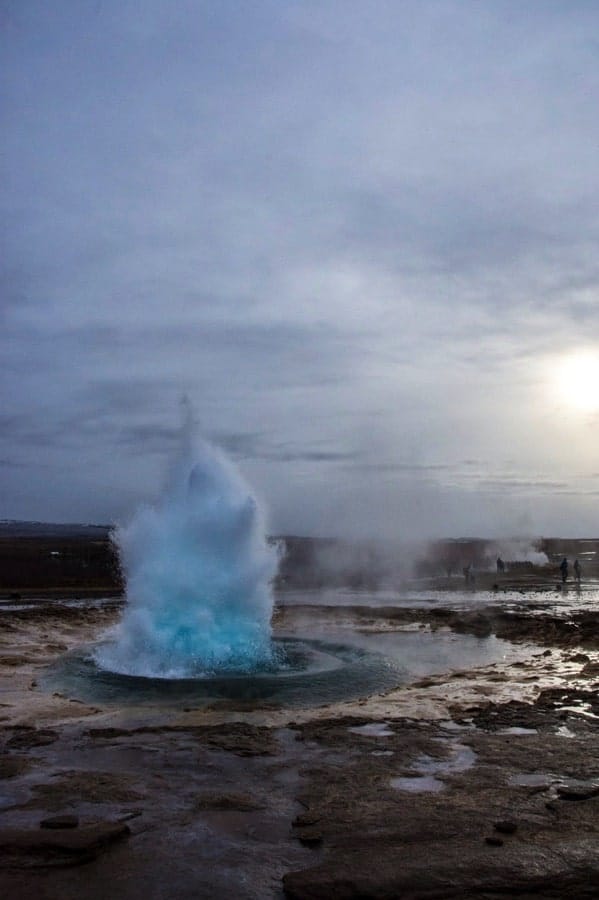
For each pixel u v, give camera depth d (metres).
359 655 15.47
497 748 8.38
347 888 5.08
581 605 26.56
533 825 6.11
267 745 8.69
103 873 5.40
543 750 8.27
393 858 5.54
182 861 5.59
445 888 5.10
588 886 5.14
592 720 9.66
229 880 5.29
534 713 10.07
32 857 5.60
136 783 7.34
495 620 21.14
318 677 13.03
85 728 9.65
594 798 6.70
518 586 36.44
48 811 6.57
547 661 14.76
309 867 5.45
